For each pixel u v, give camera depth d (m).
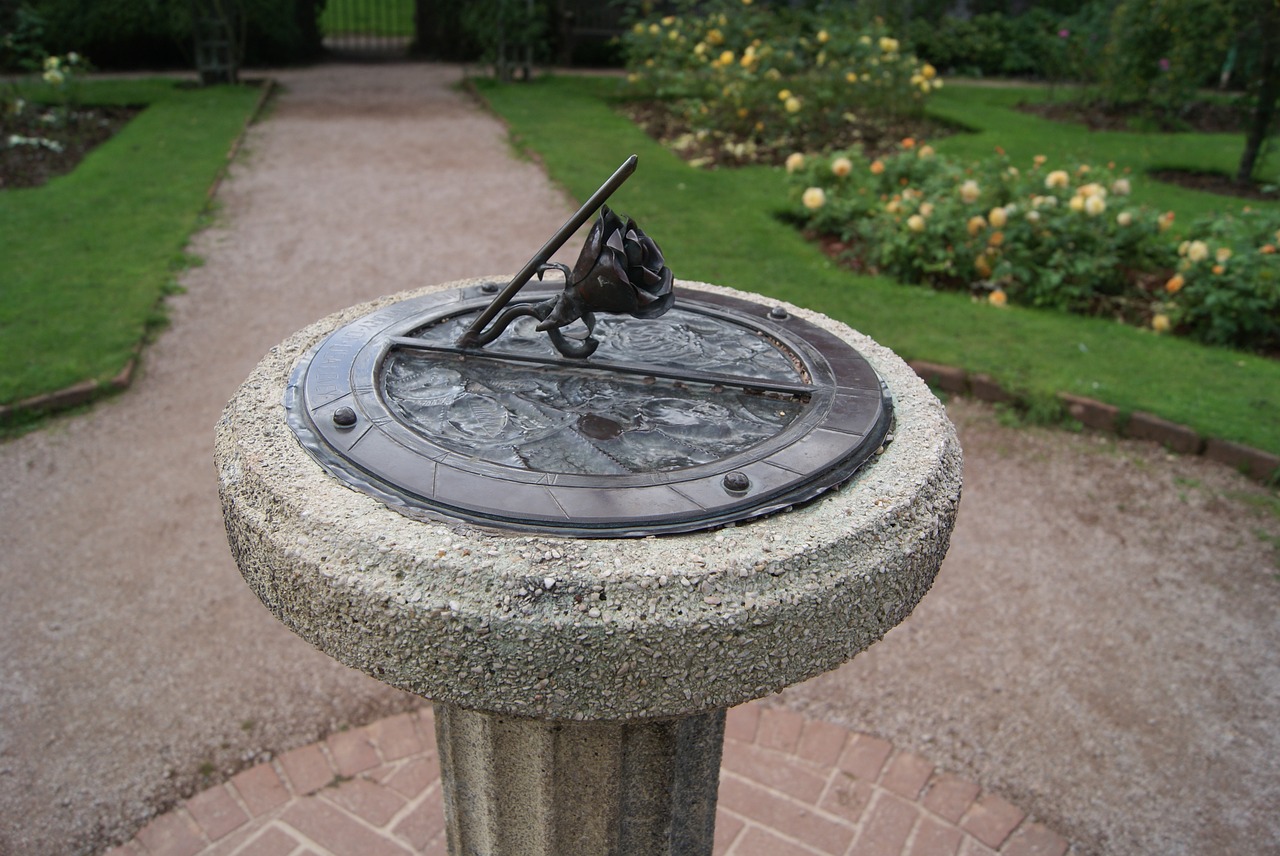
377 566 1.48
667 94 11.45
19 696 3.15
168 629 3.47
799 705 3.21
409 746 2.99
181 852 2.63
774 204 7.57
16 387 4.79
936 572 1.75
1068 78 13.95
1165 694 3.29
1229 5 8.78
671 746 1.86
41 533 3.95
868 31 10.26
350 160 8.88
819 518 1.58
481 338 2.04
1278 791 2.93
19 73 11.76
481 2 12.86
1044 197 6.00
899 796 2.86
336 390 1.88
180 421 4.76
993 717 3.17
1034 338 5.41
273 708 3.13
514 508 1.51
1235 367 5.16
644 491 1.57
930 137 10.14
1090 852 2.71
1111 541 4.07
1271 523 4.17
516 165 8.78
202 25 11.98
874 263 6.39
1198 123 11.75
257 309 5.86
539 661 1.42
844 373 2.03
